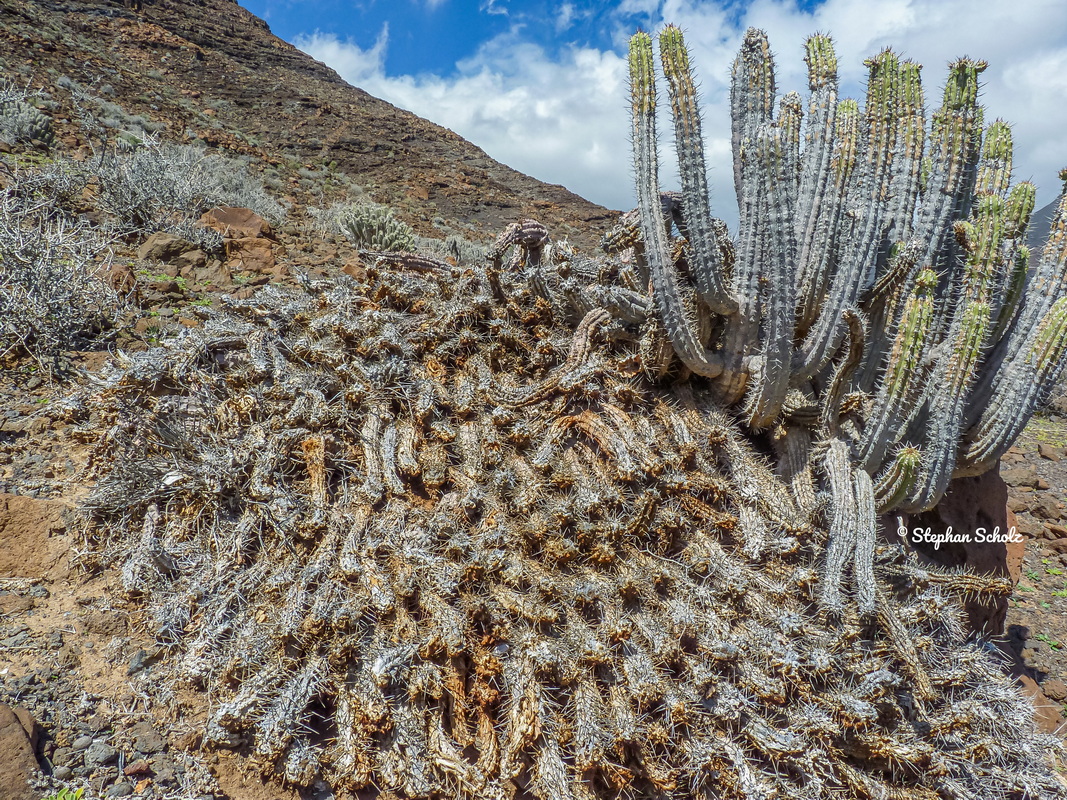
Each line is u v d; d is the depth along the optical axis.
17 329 4.80
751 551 3.29
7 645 2.90
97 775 2.53
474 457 3.53
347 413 3.79
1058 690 4.71
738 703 2.83
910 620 3.36
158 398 4.12
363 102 31.38
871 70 4.27
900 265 3.78
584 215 23.94
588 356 4.00
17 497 3.56
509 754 2.61
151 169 8.26
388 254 4.89
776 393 3.78
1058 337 3.89
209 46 28.88
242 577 3.21
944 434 3.70
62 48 18.80
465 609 2.96
